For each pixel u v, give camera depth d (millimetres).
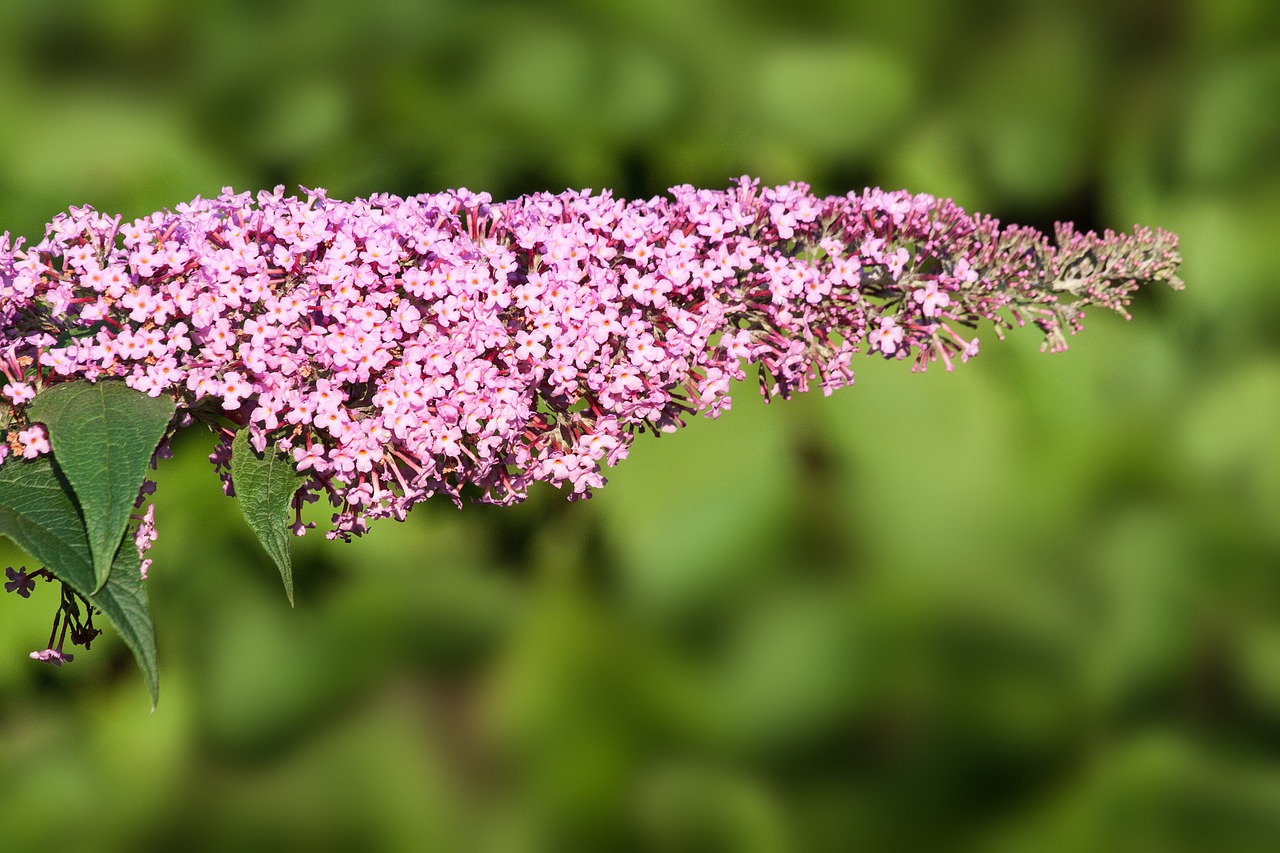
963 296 850
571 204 844
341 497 843
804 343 848
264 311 828
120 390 817
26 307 824
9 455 818
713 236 838
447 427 834
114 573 809
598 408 847
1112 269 849
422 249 832
